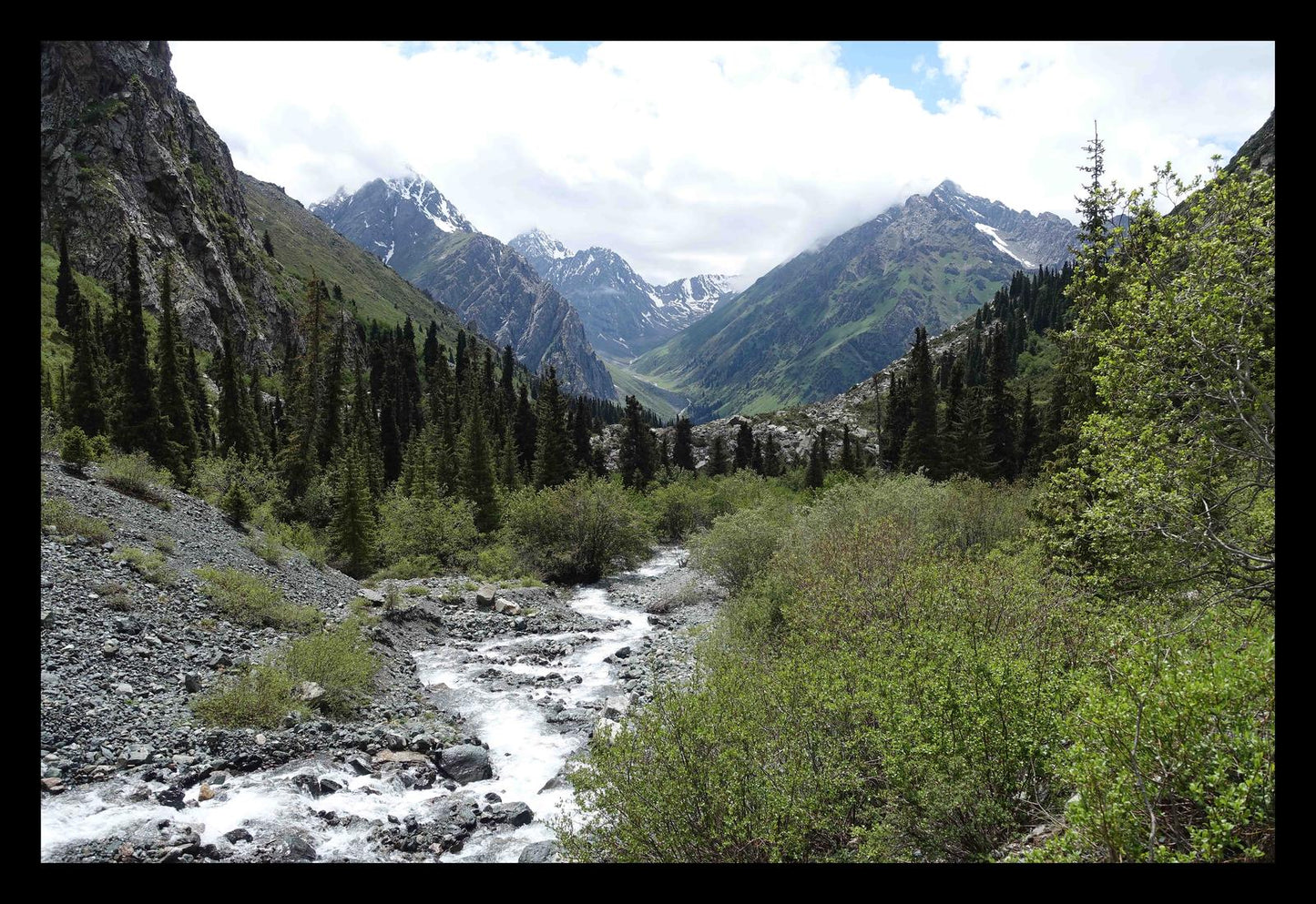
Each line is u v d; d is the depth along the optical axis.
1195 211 9.94
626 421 76.88
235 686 15.02
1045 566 14.02
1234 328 9.61
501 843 11.41
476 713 18.16
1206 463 10.04
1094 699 6.32
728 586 29.70
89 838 9.85
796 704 9.73
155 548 21.48
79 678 13.64
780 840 7.79
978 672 8.05
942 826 7.53
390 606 26.14
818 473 72.31
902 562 15.13
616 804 8.59
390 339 115.56
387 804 12.54
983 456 55.12
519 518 43.56
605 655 23.89
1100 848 5.61
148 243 107.88
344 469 40.09
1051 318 127.31
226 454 47.06
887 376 134.12
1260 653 5.54
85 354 38.56
